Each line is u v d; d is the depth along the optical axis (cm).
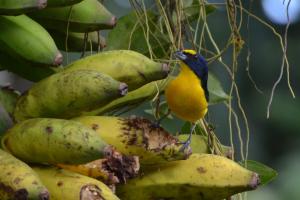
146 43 575
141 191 455
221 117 1213
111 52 461
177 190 452
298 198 1407
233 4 568
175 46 557
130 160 424
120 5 1246
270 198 1373
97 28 495
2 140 418
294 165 1478
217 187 445
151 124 445
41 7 441
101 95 415
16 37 457
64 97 424
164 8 568
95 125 439
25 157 413
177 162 456
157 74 453
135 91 500
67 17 491
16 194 370
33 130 404
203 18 577
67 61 510
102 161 422
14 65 495
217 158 455
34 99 436
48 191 381
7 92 476
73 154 394
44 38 459
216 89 587
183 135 525
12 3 441
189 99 507
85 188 399
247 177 444
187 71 529
